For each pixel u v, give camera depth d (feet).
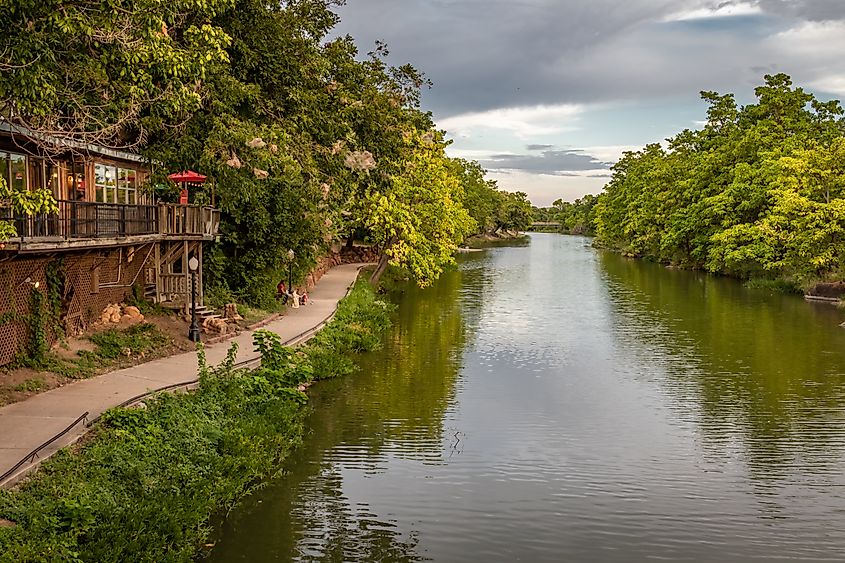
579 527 37.73
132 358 57.72
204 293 80.59
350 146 85.30
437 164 137.08
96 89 46.32
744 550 35.47
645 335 93.09
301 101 77.92
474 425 54.60
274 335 61.67
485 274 188.14
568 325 101.55
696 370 72.84
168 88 48.06
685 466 46.52
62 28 35.01
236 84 69.72
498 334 94.02
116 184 73.82
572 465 46.52
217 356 61.46
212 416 46.21
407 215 123.13
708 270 185.98
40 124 44.70
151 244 69.97
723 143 200.13
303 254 100.42
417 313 113.60
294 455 47.32
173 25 49.57
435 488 42.37
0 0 33.06
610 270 199.93
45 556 27.09
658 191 233.76
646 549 35.50
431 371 72.02
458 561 33.88
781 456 48.34
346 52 88.99
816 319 104.58
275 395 55.01
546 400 61.72
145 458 37.65
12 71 35.73
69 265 56.80
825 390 64.59
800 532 37.45
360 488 42.11
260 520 37.58
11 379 46.85
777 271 153.17
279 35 77.30
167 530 32.40
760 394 63.52
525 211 531.91
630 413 58.08
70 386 48.29
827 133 162.61
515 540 36.11
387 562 33.47
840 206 125.18
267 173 77.10
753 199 160.04
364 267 163.43
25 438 36.99
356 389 64.64
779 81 177.06
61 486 32.55
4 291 47.65
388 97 91.91
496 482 43.55
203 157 69.82
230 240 85.66
